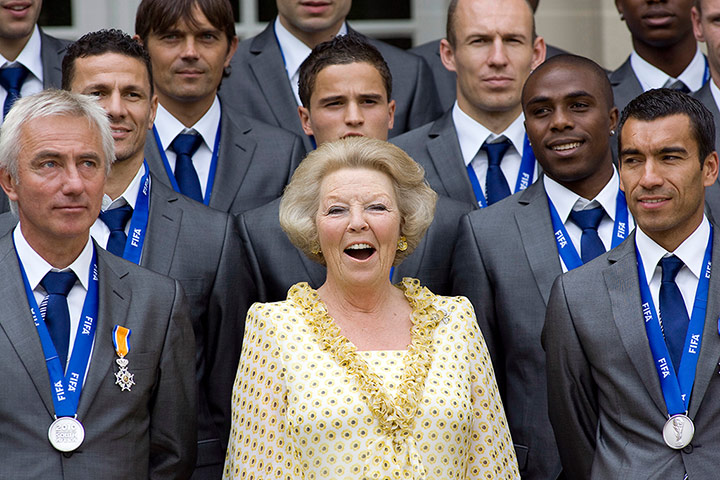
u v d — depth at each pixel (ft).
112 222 61.57
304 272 63.41
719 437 52.85
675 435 52.70
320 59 67.97
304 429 49.06
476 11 71.82
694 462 52.54
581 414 55.93
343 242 52.26
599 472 54.08
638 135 54.80
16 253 52.60
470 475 51.34
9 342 50.80
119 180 62.18
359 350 51.67
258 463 50.21
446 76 86.43
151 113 63.77
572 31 96.37
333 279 53.47
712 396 53.16
